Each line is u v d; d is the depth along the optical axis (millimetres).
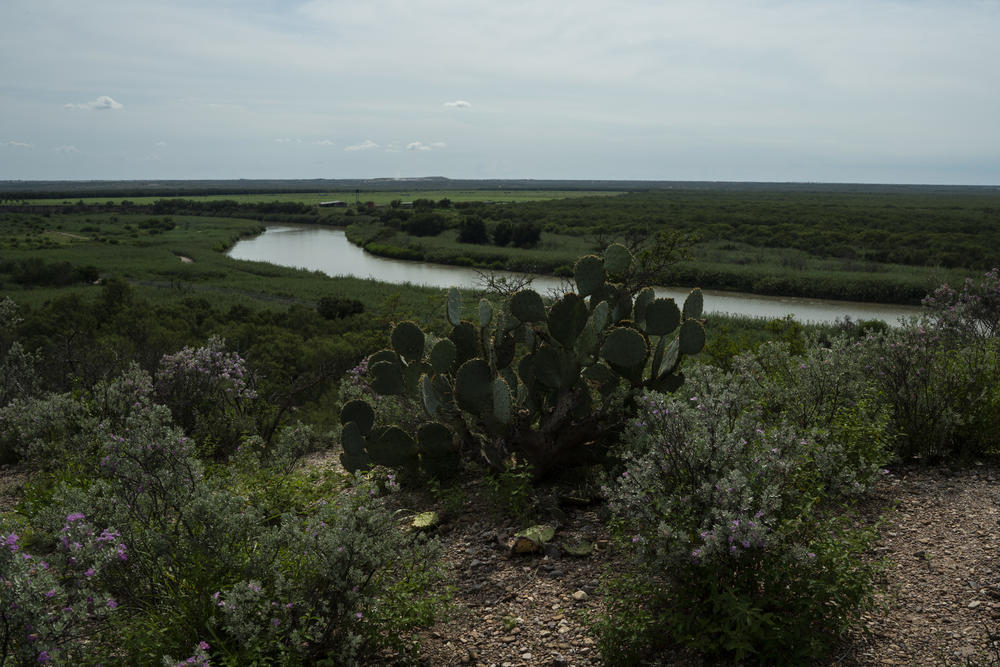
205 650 2381
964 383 4898
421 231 88625
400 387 5203
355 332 18938
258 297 38844
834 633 2795
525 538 3865
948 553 3418
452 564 3863
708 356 9414
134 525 2977
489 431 4926
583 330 4641
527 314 4695
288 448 6039
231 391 7492
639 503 2953
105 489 3188
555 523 4125
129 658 2594
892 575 3264
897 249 55312
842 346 4996
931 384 4930
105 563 2656
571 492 4559
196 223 110375
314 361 12773
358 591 2797
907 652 2691
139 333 14023
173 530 3055
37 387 9219
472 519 4449
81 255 60625
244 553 2906
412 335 5117
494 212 111750
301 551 2873
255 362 11586
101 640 2717
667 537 2824
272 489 4570
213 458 6590
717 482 2955
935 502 4047
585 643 3004
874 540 3523
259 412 7707
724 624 2701
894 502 3842
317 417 8734
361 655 2801
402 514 4605
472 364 4535
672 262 7371
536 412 5031
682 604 2850
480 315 4832
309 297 38438
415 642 3012
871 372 5219
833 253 57438
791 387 5055
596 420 4719
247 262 57312
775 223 83125
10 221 99188
